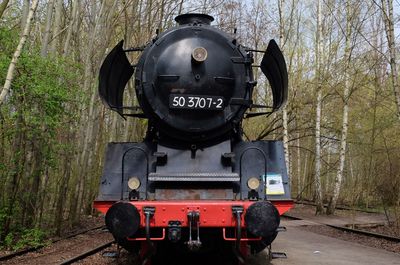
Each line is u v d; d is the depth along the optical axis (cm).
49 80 1013
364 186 2203
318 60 2244
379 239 1202
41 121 1013
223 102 717
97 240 1165
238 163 714
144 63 722
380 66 2053
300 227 1553
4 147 1056
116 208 599
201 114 711
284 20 2386
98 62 1545
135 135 2059
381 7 1315
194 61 711
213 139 728
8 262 838
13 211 1038
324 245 1072
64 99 1050
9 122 1001
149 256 661
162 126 717
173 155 714
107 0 1569
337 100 2644
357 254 934
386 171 2048
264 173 702
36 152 1102
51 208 1297
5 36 998
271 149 718
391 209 2112
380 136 2095
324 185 3697
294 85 2470
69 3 1672
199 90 714
